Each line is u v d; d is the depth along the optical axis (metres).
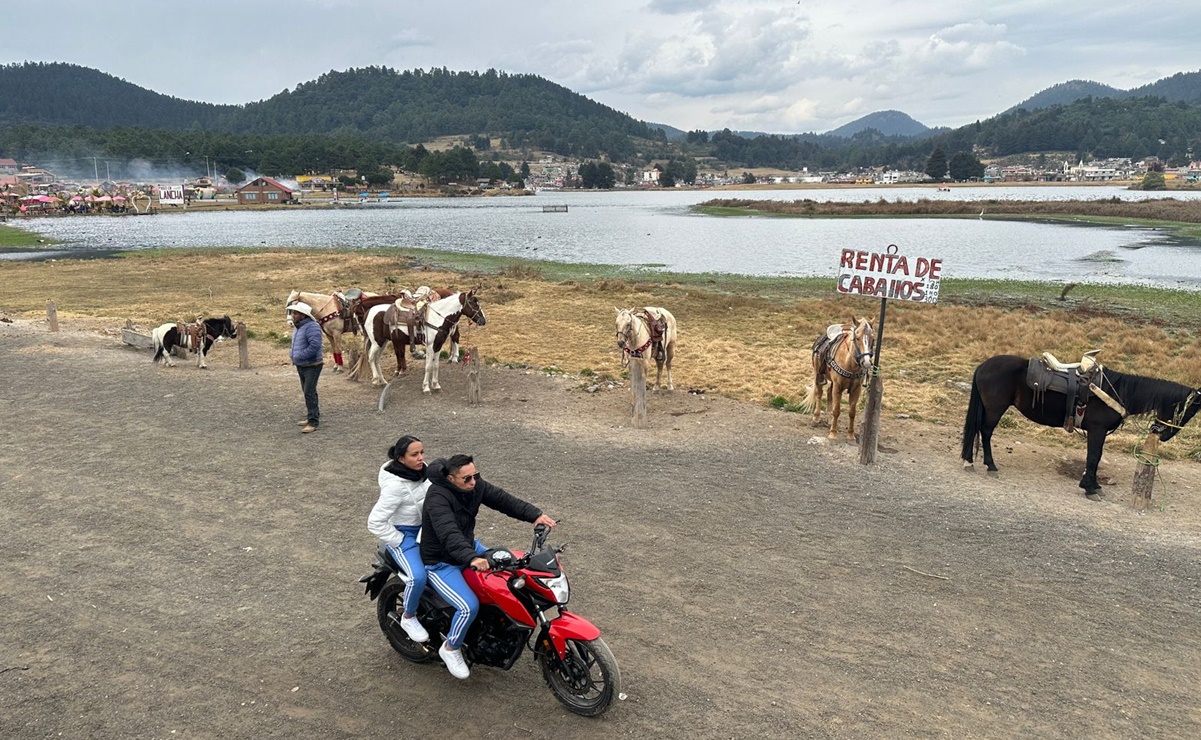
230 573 7.40
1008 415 13.96
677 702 5.48
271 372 16.48
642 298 29.86
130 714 5.32
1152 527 8.85
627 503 9.34
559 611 5.29
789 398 15.09
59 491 9.52
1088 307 28.19
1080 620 6.77
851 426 12.05
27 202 117.12
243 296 30.41
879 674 5.88
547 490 9.74
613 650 6.15
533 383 15.84
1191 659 6.20
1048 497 9.79
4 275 37.78
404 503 5.60
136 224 93.31
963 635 6.48
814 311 26.52
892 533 8.58
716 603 6.93
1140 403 9.44
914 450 11.73
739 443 11.88
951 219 88.44
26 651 6.06
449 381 15.92
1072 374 9.77
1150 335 21.81
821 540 8.37
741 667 5.94
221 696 5.53
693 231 75.75
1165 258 46.69
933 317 25.25
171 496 9.38
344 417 13.08
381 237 69.62
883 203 110.62
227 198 181.00
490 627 5.52
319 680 5.74
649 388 15.65
